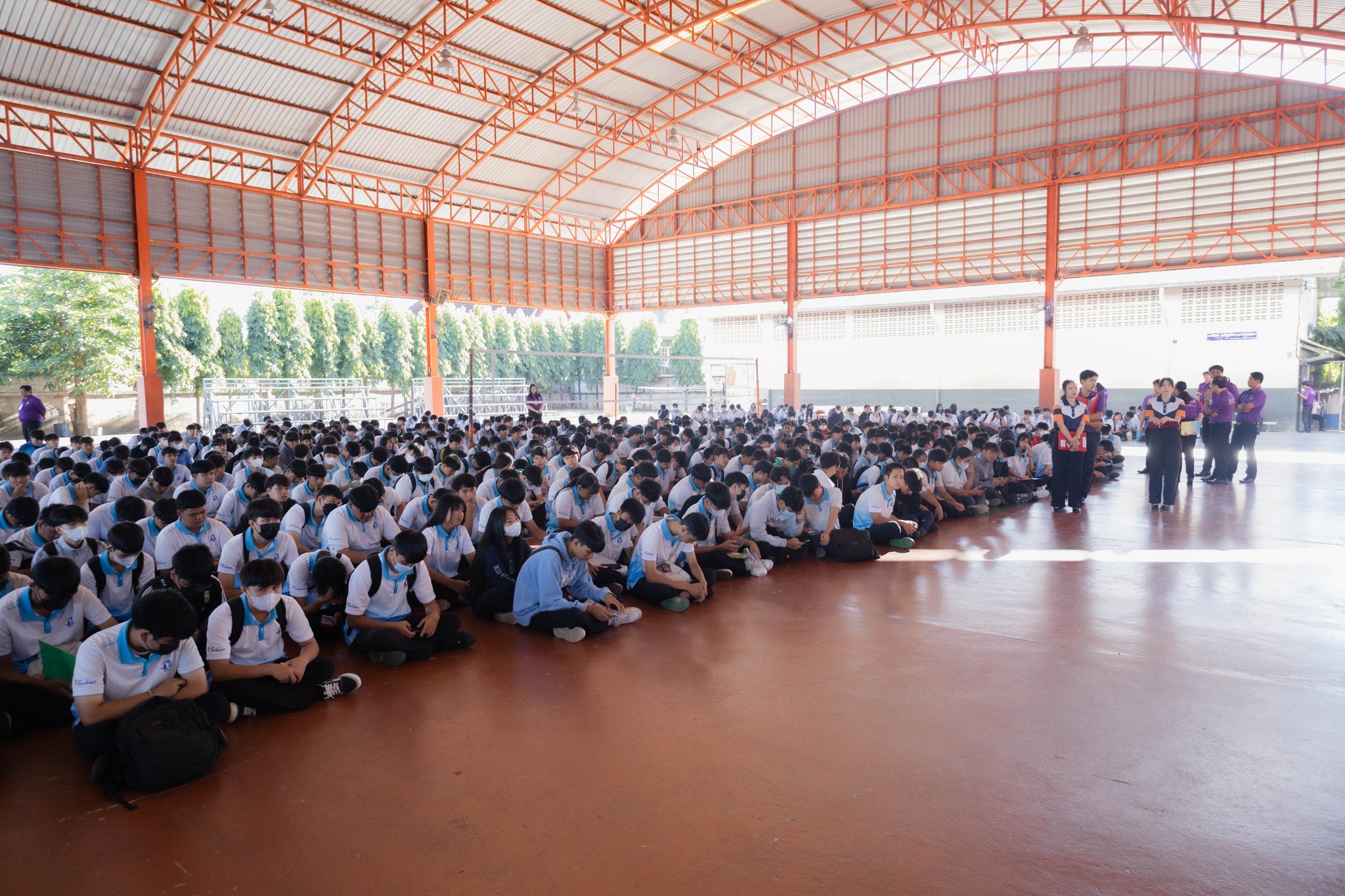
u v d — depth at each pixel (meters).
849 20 16.95
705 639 4.56
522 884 2.34
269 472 7.15
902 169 20.09
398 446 9.64
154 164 16.48
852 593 5.49
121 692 3.09
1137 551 6.60
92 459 8.08
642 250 24.80
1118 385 22.75
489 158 20.50
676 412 24.19
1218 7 14.20
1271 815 2.60
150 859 2.51
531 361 35.25
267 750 3.25
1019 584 5.61
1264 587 5.38
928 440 10.17
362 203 19.72
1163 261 17.23
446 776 3.00
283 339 26.59
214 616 3.51
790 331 22.02
